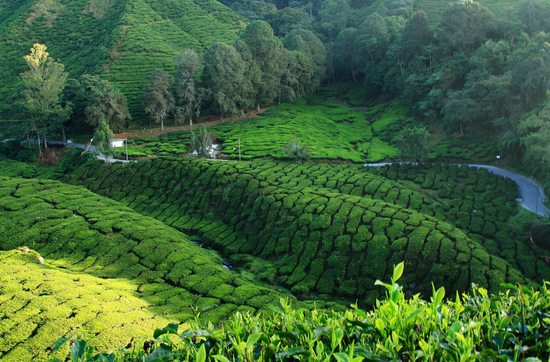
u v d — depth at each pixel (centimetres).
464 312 721
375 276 4406
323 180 6831
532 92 6962
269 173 6969
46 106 8894
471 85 8456
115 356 726
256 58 11900
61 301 3005
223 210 6375
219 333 670
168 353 633
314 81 13775
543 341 604
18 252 4009
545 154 5703
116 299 3281
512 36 9244
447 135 9006
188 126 10644
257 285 4516
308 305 3978
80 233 4788
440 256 4312
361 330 667
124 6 16488
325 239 4947
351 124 11512
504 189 6306
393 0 17275
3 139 9706
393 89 12056
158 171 7381
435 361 577
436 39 11019
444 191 6444
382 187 6488
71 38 15438
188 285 4034
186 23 16650
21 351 2412
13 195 5869
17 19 15812
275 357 595
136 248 4600
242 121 10994
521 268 4562
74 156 8281
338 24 17312
